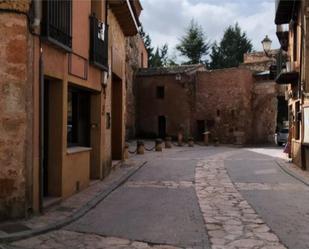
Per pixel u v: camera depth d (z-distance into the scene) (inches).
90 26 483.5
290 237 293.6
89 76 484.4
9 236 272.4
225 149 1311.5
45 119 386.9
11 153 306.7
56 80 386.9
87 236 289.9
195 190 500.7
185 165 777.6
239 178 609.3
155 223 331.6
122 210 380.5
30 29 317.7
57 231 299.9
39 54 332.5
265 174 658.2
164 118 1632.6
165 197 451.8
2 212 306.2
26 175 314.7
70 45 390.3
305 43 708.0
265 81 1619.1
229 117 1569.9
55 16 351.9
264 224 331.6
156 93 1638.8
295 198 451.8
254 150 1267.2
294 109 823.7
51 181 390.6
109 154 623.2
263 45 1080.8
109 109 615.2
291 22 814.5
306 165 701.3
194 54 2506.2
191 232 304.8
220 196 460.8
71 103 499.5
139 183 554.6
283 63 858.8
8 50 304.8
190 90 1616.6
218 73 1596.9
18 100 308.2
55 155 389.7
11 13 304.3
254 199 443.8
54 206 370.6
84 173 475.2
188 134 1596.9
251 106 1625.2
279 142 1541.6
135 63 1647.4
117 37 701.3
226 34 2578.7
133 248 265.0
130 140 1552.7
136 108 1664.6
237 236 295.0
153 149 1205.1
